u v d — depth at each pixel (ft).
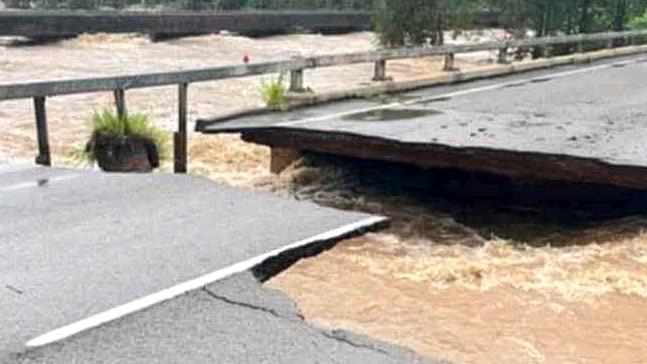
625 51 80.79
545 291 20.44
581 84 52.19
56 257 19.20
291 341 15.34
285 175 35.06
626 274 21.62
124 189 26.63
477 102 41.86
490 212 30.07
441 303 19.40
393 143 29.89
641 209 28.71
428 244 25.23
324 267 20.75
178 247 20.03
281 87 39.42
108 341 14.80
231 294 17.26
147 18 94.58
